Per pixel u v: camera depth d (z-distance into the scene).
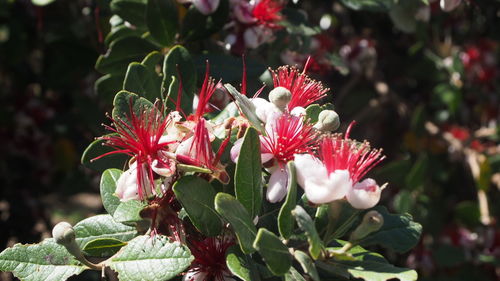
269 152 0.60
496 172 1.17
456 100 1.21
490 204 1.18
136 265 0.58
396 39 1.28
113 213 0.64
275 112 0.61
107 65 0.77
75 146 1.34
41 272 0.62
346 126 1.32
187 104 0.69
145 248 0.59
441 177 1.25
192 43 0.78
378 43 1.26
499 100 1.26
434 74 1.24
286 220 0.57
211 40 0.83
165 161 0.59
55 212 1.70
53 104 1.31
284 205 0.57
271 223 0.63
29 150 1.32
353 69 1.18
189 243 0.62
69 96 1.31
